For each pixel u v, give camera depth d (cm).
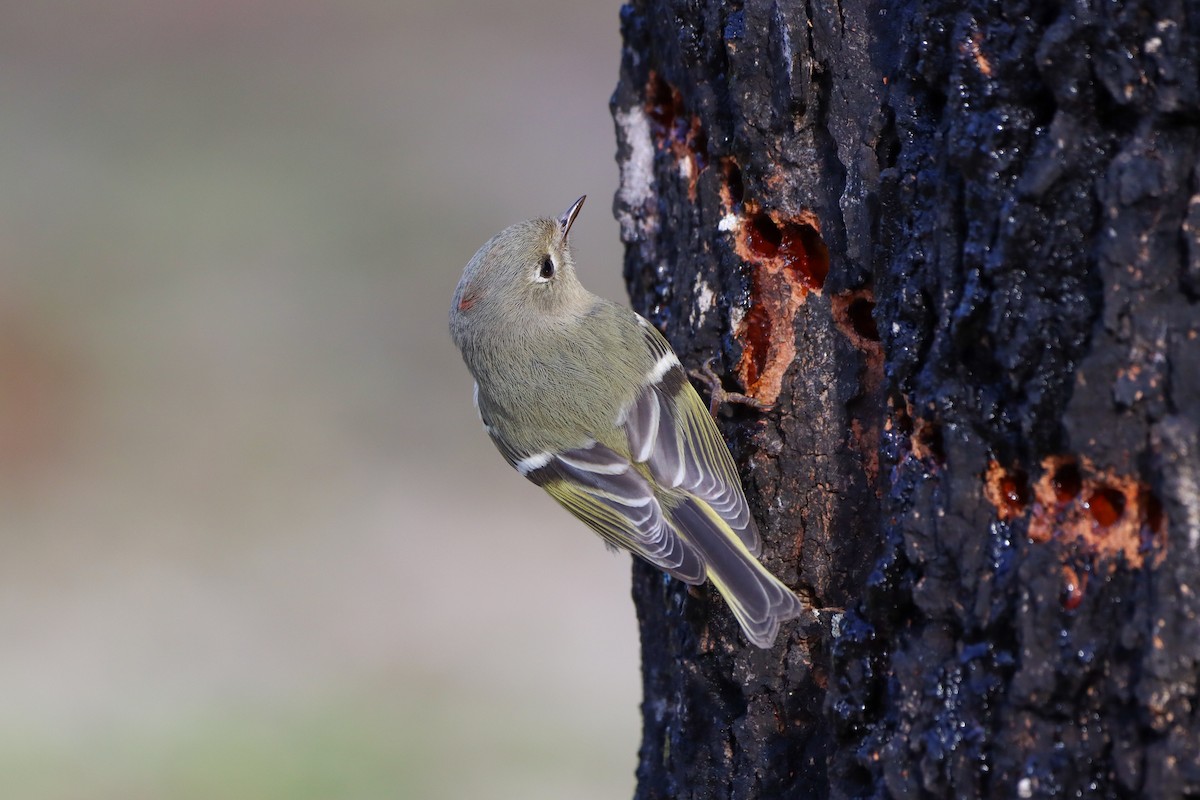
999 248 589
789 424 732
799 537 732
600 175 2441
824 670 713
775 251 755
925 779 605
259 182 2420
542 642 1756
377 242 2312
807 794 717
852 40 682
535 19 2769
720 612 746
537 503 1991
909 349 642
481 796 1475
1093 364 564
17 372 2083
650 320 859
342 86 2619
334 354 2156
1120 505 572
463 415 2105
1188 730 535
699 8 743
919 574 626
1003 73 591
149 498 1933
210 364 2134
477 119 2550
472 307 937
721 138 752
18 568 1833
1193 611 534
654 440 807
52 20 2786
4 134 2502
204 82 2666
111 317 2173
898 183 656
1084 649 563
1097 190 567
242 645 1730
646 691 862
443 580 1852
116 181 2434
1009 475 608
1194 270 544
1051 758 568
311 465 2000
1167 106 546
